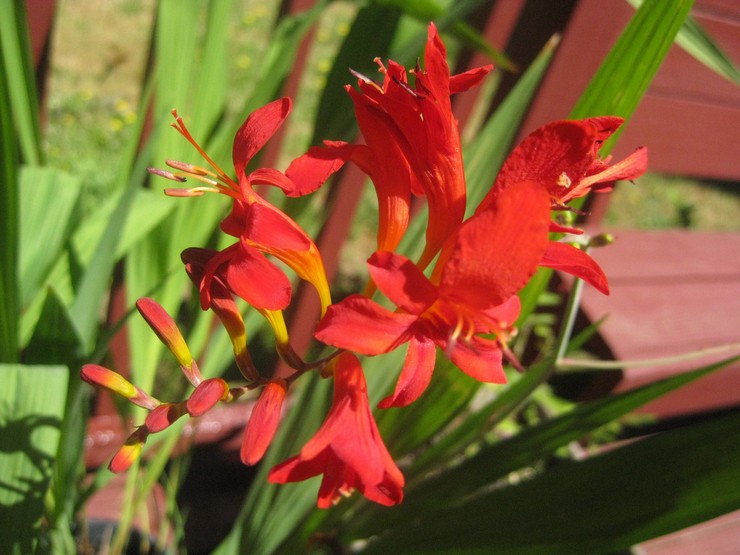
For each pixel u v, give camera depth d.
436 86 0.21
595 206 0.65
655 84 0.59
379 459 0.21
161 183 0.43
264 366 0.68
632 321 0.59
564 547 0.29
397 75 0.22
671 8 0.29
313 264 0.23
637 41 0.30
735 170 0.68
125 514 0.43
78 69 1.01
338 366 0.23
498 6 0.49
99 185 0.82
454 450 0.37
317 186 0.23
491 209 0.19
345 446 0.21
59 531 0.35
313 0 0.47
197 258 0.24
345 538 0.38
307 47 0.49
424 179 0.23
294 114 1.03
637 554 0.49
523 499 0.31
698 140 0.64
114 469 0.21
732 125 0.64
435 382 0.35
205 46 0.43
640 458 0.29
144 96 0.44
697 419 0.78
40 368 0.29
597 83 0.31
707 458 0.27
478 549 0.31
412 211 0.57
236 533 0.38
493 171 0.36
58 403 0.29
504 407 0.35
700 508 0.27
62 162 0.84
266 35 1.20
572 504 0.29
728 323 0.61
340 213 0.56
